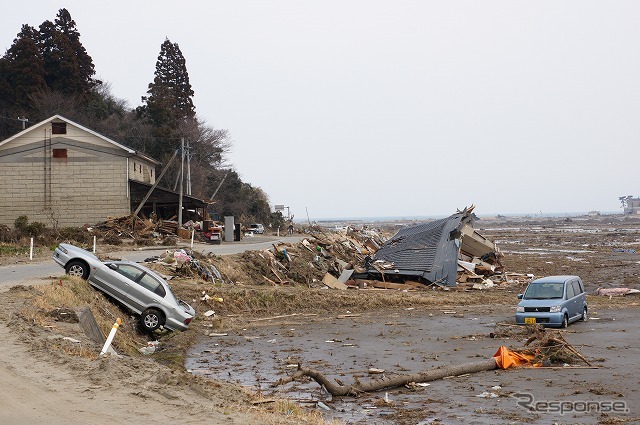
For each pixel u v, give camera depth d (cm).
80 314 1675
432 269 4081
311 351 2008
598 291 3891
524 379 1537
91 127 7562
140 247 4541
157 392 1038
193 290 2930
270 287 3347
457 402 1327
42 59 7331
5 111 7019
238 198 9838
